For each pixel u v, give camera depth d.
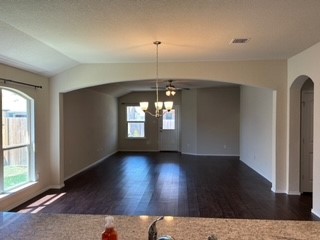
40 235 1.46
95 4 2.62
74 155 6.97
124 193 5.25
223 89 9.80
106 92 9.40
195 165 8.18
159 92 11.24
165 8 2.72
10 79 4.36
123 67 5.44
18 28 3.34
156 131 11.36
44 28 3.34
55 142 5.66
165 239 1.25
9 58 4.07
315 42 3.93
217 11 2.80
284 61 5.14
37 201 4.75
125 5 2.65
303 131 5.19
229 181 6.19
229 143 9.86
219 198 4.93
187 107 10.44
